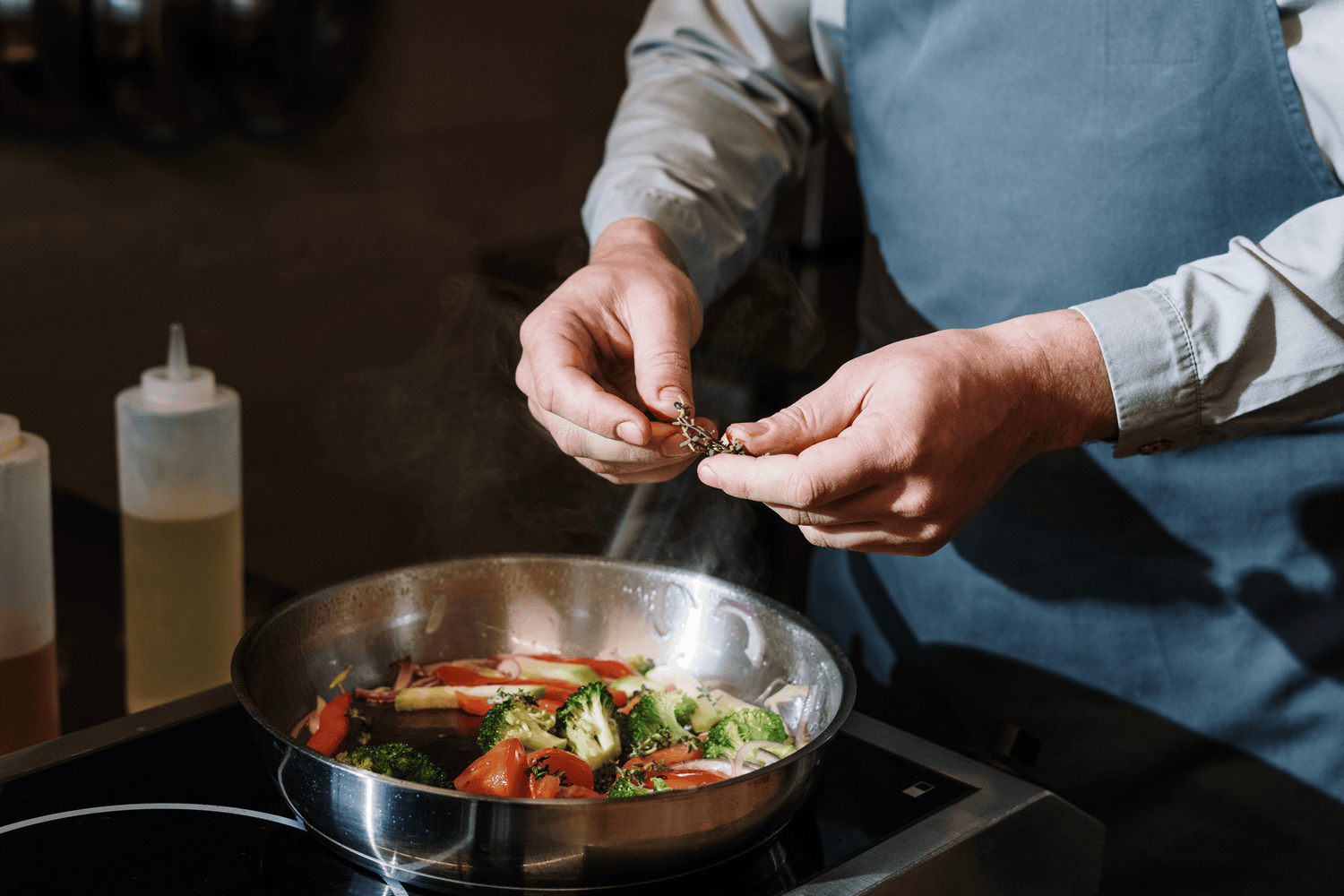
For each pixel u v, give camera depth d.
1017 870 0.64
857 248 2.13
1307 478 0.90
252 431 2.38
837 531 0.70
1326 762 0.94
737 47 1.12
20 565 0.79
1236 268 0.74
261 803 0.62
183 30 1.71
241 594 0.97
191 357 2.26
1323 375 0.73
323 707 0.70
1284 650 0.93
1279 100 0.82
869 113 1.04
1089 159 0.89
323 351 2.47
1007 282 0.96
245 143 2.21
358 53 2.03
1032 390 0.70
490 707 0.72
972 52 0.93
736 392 1.45
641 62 1.19
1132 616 0.98
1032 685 1.03
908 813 0.63
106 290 2.09
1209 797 0.99
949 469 0.65
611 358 0.81
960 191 0.97
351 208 2.42
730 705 0.72
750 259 1.11
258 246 2.31
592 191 1.06
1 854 0.56
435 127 2.51
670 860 0.55
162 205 2.13
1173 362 0.72
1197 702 0.97
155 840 0.58
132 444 0.90
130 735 0.68
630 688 0.75
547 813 0.52
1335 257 0.72
